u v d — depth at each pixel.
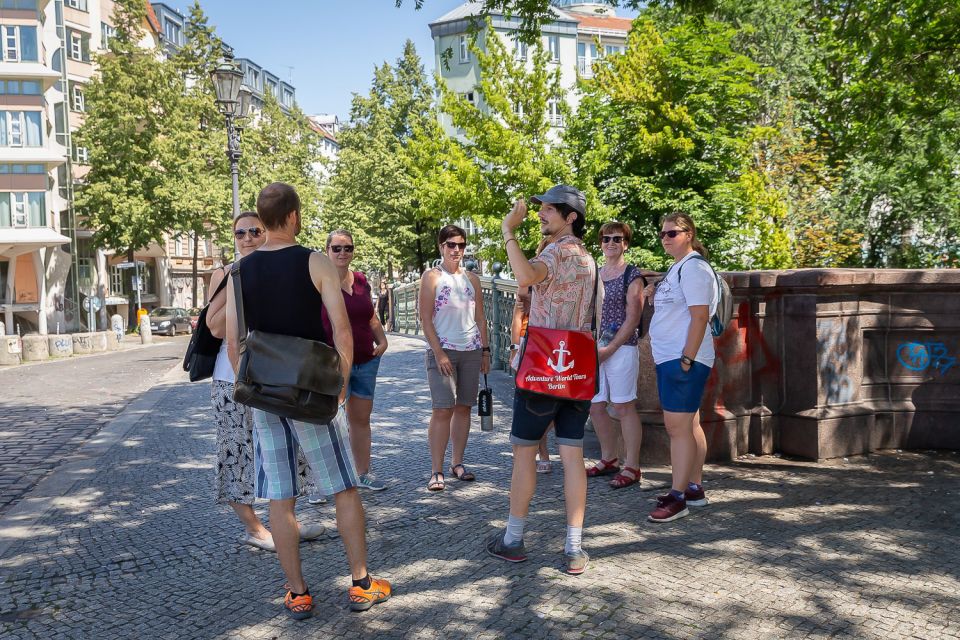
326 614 3.34
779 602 3.25
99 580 3.88
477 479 5.55
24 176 40.00
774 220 16.23
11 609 3.55
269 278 3.26
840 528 4.14
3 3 39.16
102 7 48.84
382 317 25.83
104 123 38.78
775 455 5.92
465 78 52.06
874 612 3.14
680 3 9.95
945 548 3.81
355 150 47.12
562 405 3.75
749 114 20.59
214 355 4.16
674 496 4.42
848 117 16.91
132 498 5.50
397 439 7.12
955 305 5.86
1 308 41.12
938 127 17.80
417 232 45.22
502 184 24.67
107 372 16.92
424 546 4.14
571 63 54.69
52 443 8.10
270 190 3.35
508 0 10.03
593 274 3.85
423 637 3.09
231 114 15.86
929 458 5.71
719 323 4.45
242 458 4.16
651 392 5.77
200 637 3.19
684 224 4.52
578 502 3.70
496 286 12.03
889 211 19.50
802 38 22.19
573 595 3.39
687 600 3.30
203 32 45.38
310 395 3.14
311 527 4.38
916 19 12.70
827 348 5.74
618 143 20.95
